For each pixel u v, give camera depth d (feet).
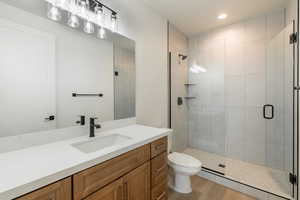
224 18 7.71
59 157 2.85
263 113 7.42
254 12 7.14
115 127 5.43
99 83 4.94
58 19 3.93
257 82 7.72
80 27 4.41
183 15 7.41
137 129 5.31
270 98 7.27
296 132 5.35
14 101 3.26
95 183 2.82
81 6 4.31
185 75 9.84
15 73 3.26
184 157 6.45
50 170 2.32
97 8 4.61
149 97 6.89
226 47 8.61
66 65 4.14
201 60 9.56
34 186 2.06
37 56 3.59
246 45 7.97
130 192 3.58
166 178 5.04
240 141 8.32
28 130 3.45
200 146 9.75
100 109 4.98
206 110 9.46
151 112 7.00
